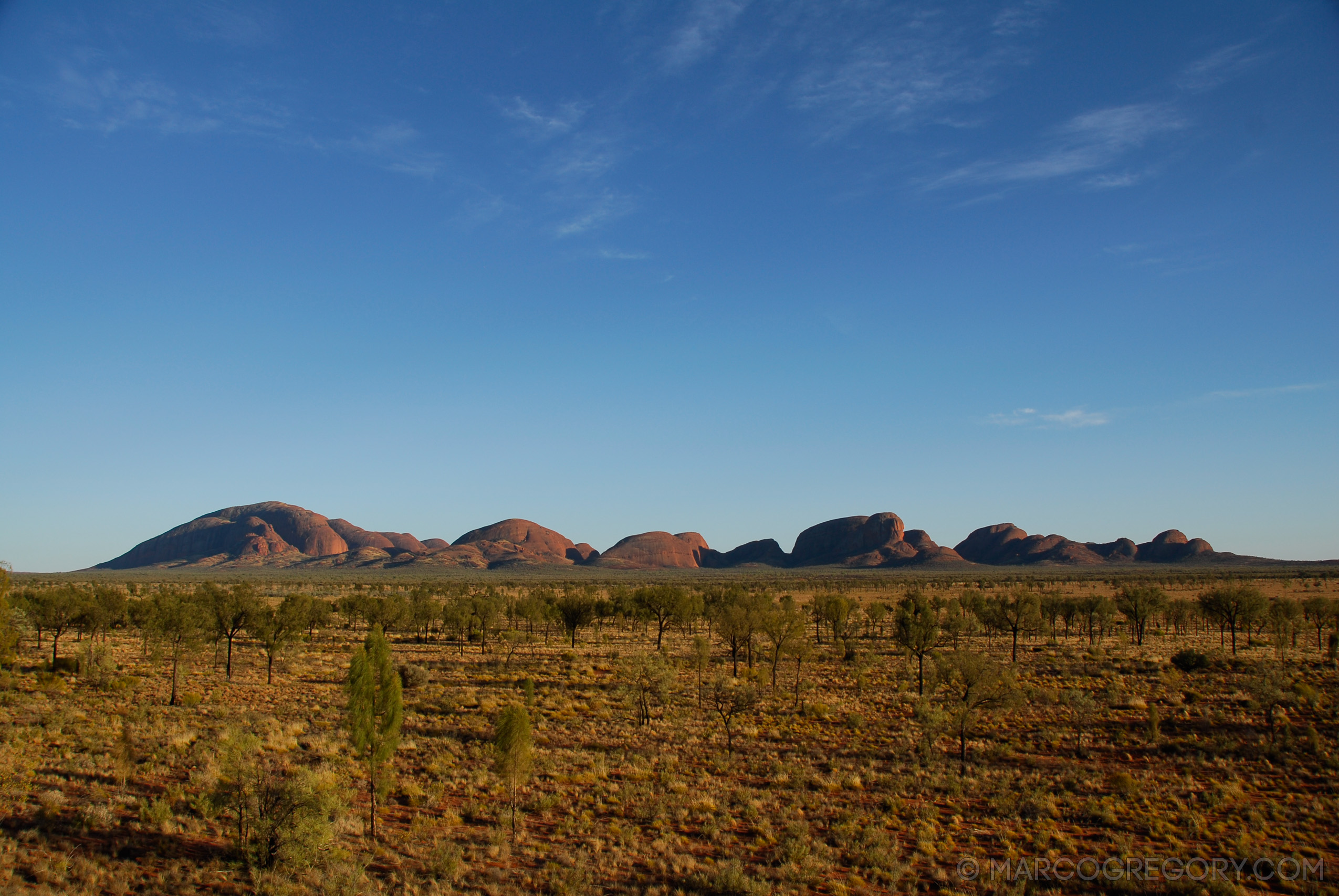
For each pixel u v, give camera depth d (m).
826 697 52.78
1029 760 36.28
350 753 36.09
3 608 50.72
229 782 29.41
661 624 94.50
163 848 23.34
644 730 42.78
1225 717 43.91
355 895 20.33
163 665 62.16
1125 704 47.84
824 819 28.41
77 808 26.56
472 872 22.72
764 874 22.81
